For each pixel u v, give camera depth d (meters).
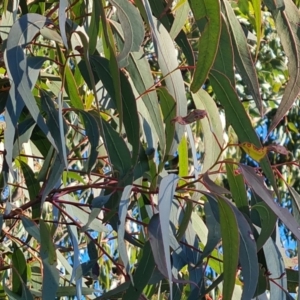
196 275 1.46
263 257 1.49
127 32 1.21
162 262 1.10
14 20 1.37
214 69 1.35
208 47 1.20
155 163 1.41
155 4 1.49
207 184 1.26
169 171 1.73
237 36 1.40
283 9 1.35
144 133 1.46
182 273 1.81
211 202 1.30
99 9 1.23
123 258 1.16
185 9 1.50
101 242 2.09
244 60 1.39
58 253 1.71
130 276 1.17
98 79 1.40
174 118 1.27
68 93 1.48
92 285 1.98
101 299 1.36
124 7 1.22
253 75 1.39
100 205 1.25
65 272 1.99
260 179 1.24
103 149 1.77
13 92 1.14
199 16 1.21
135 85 1.37
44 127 1.15
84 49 1.20
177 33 1.49
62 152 1.15
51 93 1.71
